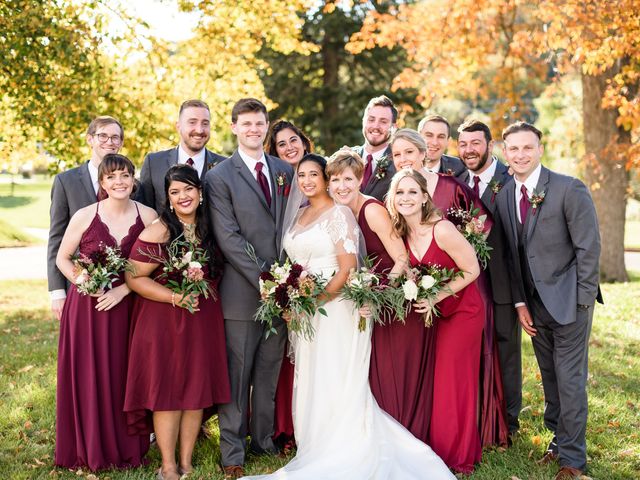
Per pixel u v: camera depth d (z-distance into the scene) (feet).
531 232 14.17
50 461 14.56
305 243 14.02
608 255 44.04
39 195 132.57
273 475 13.17
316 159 14.20
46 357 24.49
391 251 14.12
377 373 14.26
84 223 14.34
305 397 14.19
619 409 17.63
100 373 13.99
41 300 40.19
